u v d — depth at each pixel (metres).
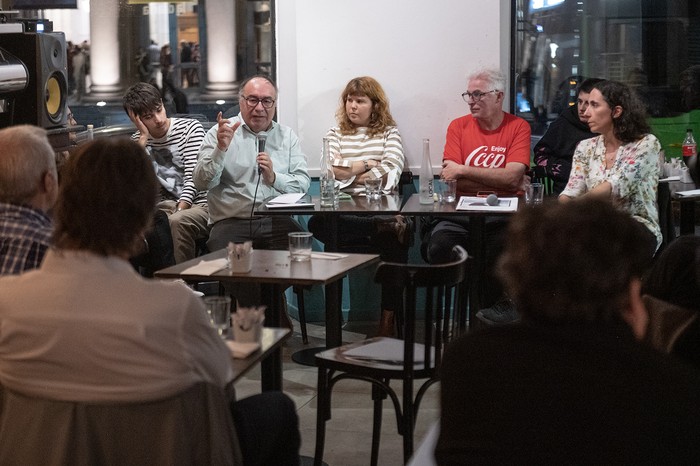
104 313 1.95
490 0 5.24
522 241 1.50
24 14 5.66
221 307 2.50
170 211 5.29
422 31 5.27
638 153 4.48
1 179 2.49
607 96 4.52
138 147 2.06
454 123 5.14
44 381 1.99
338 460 3.41
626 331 1.47
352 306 5.43
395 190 5.08
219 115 4.70
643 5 5.60
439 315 2.88
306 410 3.95
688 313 2.23
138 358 1.94
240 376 2.21
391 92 5.32
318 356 3.01
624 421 1.38
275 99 5.00
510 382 1.45
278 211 4.40
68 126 4.71
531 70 5.57
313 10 5.29
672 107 5.73
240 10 5.68
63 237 2.00
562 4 5.54
